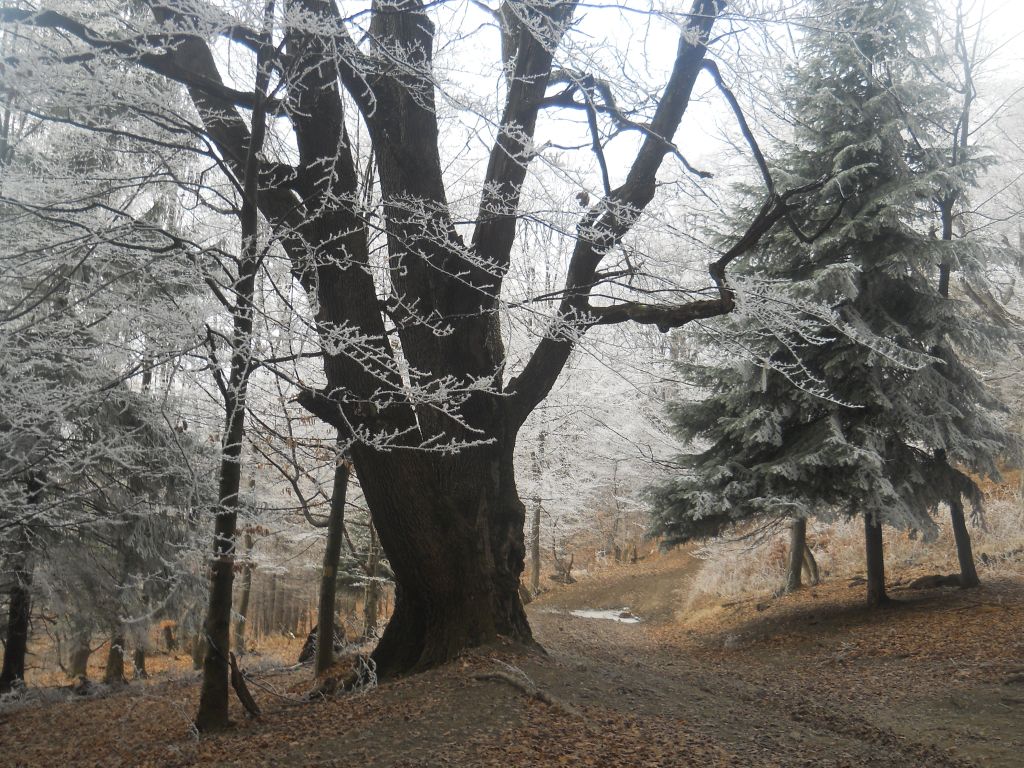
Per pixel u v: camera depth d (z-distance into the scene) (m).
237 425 6.33
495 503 8.42
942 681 8.51
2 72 5.36
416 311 7.95
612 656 11.61
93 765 6.49
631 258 8.49
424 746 5.37
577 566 32.22
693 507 13.00
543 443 20.64
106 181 6.91
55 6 5.85
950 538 17.34
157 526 11.90
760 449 13.45
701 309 7.48
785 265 13.58
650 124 8.11
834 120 13.06
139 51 5.29
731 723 6.63
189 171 8.30
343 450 7.37
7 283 6.41
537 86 7.93
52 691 12.81
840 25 7.64
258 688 9.37
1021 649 9.27
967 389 13.19
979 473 13.02
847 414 12.87
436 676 7.10
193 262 5.86
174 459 9.41
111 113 6.93
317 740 5.75
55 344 6.58
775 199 6.76
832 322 7.12
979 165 12.68
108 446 7.38
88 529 11.84
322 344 5.61
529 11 6.71
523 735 5.50
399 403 6.73
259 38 5.52
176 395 9.65
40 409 6.15
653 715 6.46
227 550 6.59
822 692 8.59
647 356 11.48
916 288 12.98
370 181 8.41
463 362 8.20
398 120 7.73
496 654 7.55
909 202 12.18
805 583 17.81
